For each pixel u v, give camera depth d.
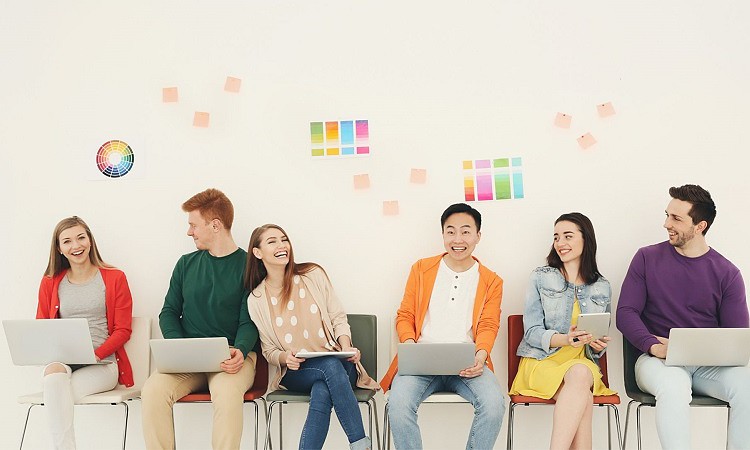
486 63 3.43
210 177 3.45
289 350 3.08
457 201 3.39
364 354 3.19
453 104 3.43
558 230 3.15
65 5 3.53
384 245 3.40
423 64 3.45
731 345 2.78
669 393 2.77
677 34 3.42
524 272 3.36
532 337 3.03
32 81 3.51
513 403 2.92
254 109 3.47
